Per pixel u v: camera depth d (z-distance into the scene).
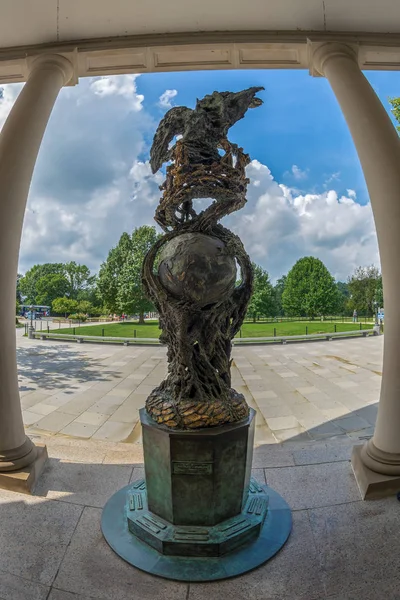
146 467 2.90
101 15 5.00
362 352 14.16
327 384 9.09
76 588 2.46
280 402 7.63
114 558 2.73
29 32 5.16
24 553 2.78
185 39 5.34
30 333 20.28
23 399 8.01
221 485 2.76
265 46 5.34
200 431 2.63
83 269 68.38
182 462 2.66
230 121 3.05
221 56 5.61
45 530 3.04
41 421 6.66
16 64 5.39
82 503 3.42
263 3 4.88
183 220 3.13
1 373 3.85
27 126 4.39
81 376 10.27
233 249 2.84
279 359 12.61
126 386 9.14
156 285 2.80
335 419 6.62
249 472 3.06
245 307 3.06
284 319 48.16
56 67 5.03
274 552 2.74
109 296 34.28
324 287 46.19
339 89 4.68
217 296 2.75
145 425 2.80
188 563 2.63
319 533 3.01
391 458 3.60
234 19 5.15
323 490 3.63
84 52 5.34
